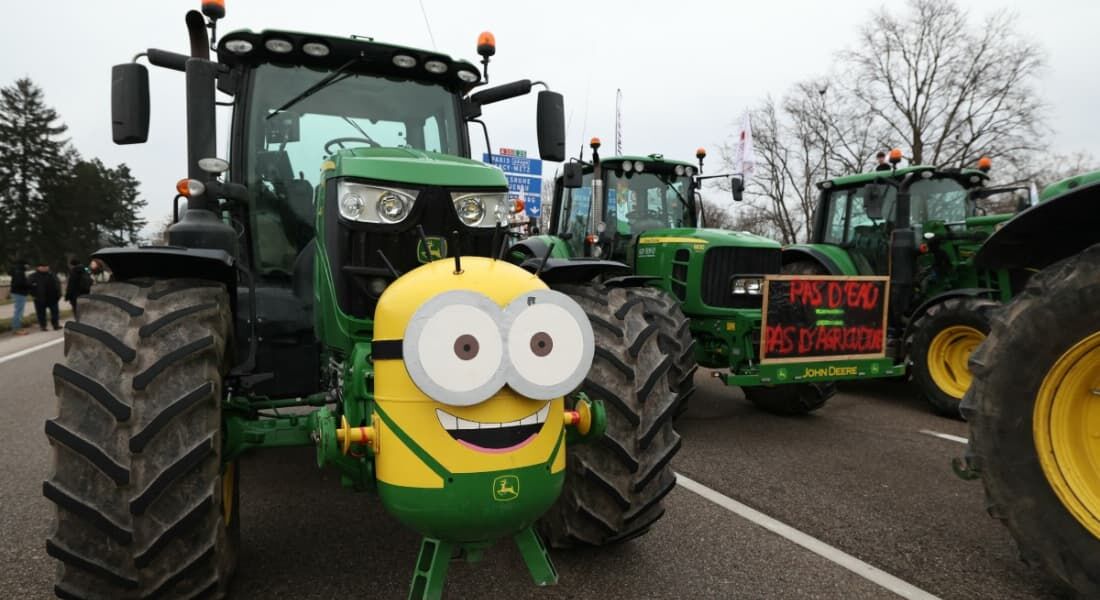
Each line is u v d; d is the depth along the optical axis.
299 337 3.22
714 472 4.33
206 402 2.23
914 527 3.41
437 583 1.85
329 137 3.54
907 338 6.31
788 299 5.11
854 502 3.77
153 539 2.08
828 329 5.27
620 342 2.67
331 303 2.57
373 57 3.54
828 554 3.08
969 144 27.56
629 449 2.60
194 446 2.14
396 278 2.25
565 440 2.16
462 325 1.80
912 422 5.80
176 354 2.18
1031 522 2.58
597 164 6.23
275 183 3.47
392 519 3.46
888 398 6.86
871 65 28.72
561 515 2.72
